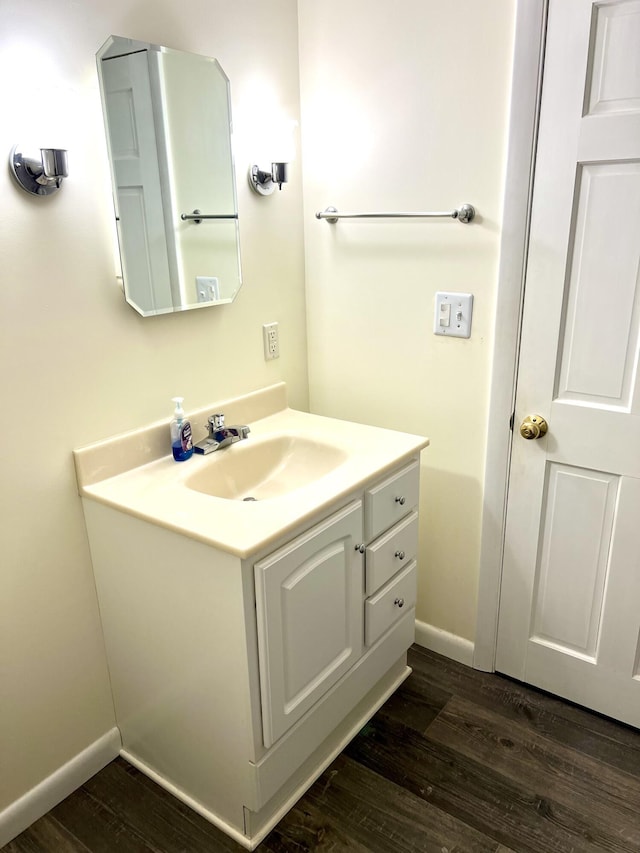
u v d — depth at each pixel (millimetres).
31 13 1265
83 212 1432
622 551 1730
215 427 1754
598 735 1833
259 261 1936
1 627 1466
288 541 1375
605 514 1735
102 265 1495
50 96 1261
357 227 1960
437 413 1965
